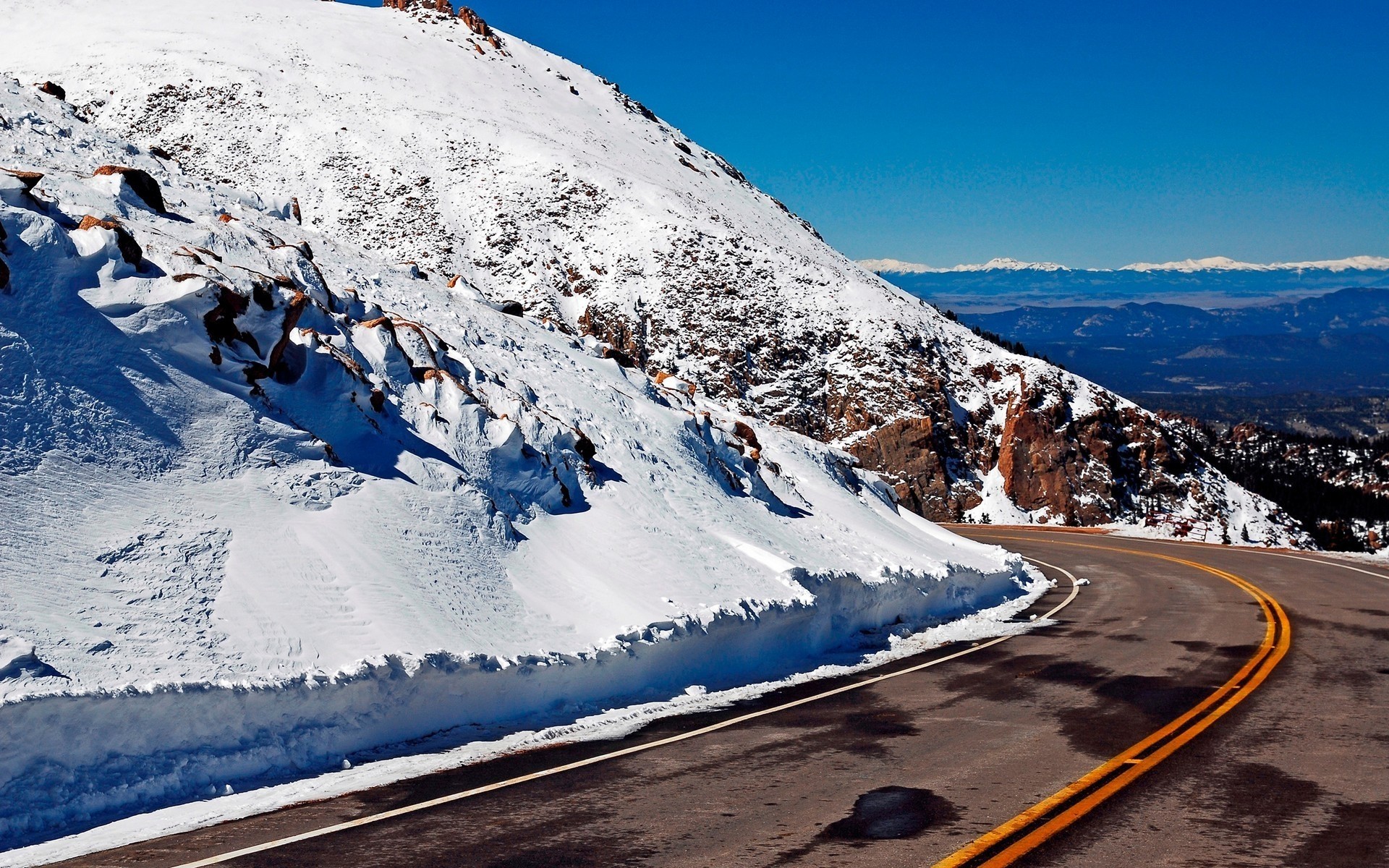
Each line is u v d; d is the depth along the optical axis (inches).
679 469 715.4
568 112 3570.4
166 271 466.0
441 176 2728.8
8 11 3469.5
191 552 365.7
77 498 357.4
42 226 420.5
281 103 2945.4
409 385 560.1
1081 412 2082.9
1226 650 560.1
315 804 272.7
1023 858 229.0
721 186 3553.2
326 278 662.5
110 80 2928.2
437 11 4197.8
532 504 559.2
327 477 452.4
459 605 426.3
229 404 444.5
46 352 391.9
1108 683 466.9
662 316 2284.7
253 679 310.8
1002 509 1940.2
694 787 291.4
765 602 546.3
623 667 439.8
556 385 721.0
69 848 233.0
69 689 265.3
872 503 1028.5
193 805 269.7
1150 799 277.9
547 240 2512.3
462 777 302.2
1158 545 1407.5
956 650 581.3
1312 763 318.3
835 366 2185.0
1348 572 1000.9
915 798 279.9
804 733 366.0
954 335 2426.2
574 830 249.8
